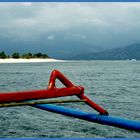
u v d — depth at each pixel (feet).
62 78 25.44
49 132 50.37
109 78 209.97
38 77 222.89
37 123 57.57
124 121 25.64
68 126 54.85
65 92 25.16
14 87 141.79
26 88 137.59
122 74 264.11
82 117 28.73
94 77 222.69
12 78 210.79
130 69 383.24
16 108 73.77
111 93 114.83
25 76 235.81
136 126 24.71
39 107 32.40
